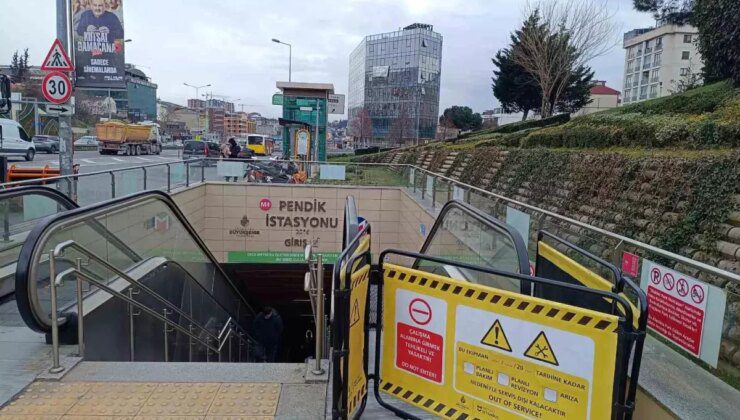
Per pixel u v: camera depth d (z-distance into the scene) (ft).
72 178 27.25
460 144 80.38
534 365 8.61
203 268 31.17
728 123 27.96
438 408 9.80
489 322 9.07
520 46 105.29
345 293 8.96
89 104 214.07
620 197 27.27
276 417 9.97
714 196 20.45
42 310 12.67
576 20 97.60
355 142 225.97
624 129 37.58
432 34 217.36
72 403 10.37
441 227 26.68
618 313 9.32
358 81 258.98
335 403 9.23
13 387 10.95
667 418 8.84
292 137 65.31
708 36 39.96
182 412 10.09
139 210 20.95
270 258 48.62
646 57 233.14
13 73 225.15
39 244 12.48
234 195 47.55
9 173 39.11
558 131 50.62
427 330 9.92
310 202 48.42
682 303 10.53
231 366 12.31
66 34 34.42
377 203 48.93
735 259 18.30
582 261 15.10
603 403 7.98
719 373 9.36
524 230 20.40
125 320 17.08
